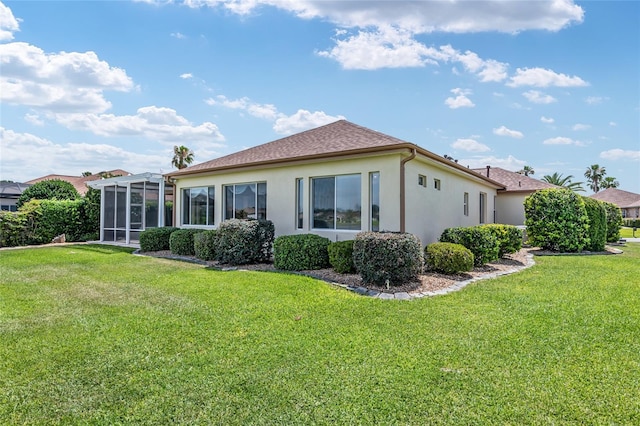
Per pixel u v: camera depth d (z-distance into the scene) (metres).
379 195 9.54
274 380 3.61
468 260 8.51
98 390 3.44
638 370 3.76
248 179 12.45
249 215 12.50
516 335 4.77
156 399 3.29
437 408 3.12
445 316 5.58
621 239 19.86
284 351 4.29
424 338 4.68
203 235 11.38
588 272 9.32
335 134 12.20
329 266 9.38
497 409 3.10
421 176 10.66
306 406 3.17
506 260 11.36
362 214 9.80
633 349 4.30
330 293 6.88
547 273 9.21
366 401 3.24
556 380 3.56
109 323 5.28
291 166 11.27
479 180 15.34
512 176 21.52
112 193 18.56
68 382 3.58
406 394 3.34
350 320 5.39
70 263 11.01
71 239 19.02
